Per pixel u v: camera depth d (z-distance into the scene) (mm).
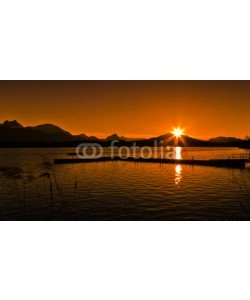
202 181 33750
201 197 24891
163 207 21266
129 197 25125
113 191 28172
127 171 44438
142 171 44219
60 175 40344
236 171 42344
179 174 40188
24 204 22344
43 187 30531
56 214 19359
